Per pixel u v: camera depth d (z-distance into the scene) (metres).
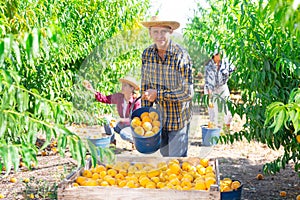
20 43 1.84
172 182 3.63
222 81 5.48
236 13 4.35
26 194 4.89
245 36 4.20
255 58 4.19
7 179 5.56
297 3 1.35
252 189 5.20
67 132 2.14
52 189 5.08
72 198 3.44
